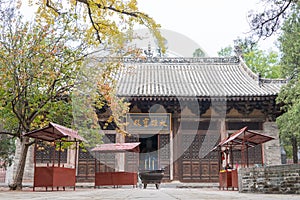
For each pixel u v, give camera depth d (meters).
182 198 4.41
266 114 17.16
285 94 14.55
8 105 10.43
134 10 3.76
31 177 16.62
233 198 4.59
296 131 15.64
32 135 9.67
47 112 11.46
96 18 4.30
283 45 13.88
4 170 23.89
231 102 16.17
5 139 20.66
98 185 12.44
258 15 7.37
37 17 9.80
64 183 9.80
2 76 9.60
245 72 18.88
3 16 9.70
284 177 8.00
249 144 12.82
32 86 10.45
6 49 9.74
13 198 4.11
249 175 8.84
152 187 14.72
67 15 9.61
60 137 10.12
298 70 14.22
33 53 9.94
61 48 10.20
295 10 11.23
